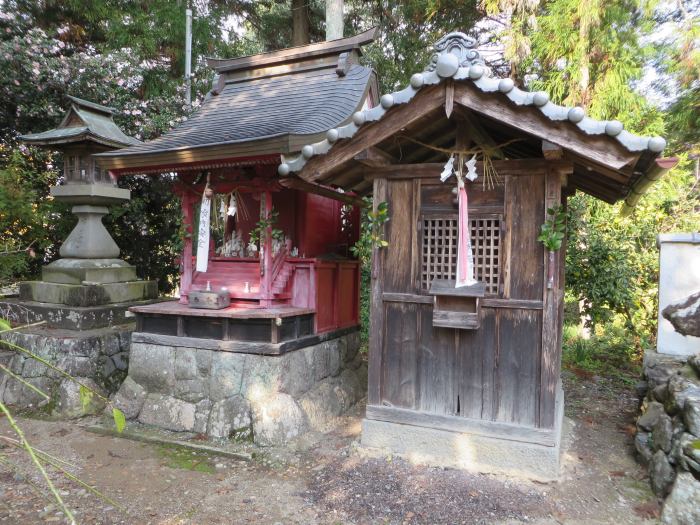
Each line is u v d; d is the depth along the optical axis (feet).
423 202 12.94
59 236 28.60
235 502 11.12
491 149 12.28
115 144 20.22
